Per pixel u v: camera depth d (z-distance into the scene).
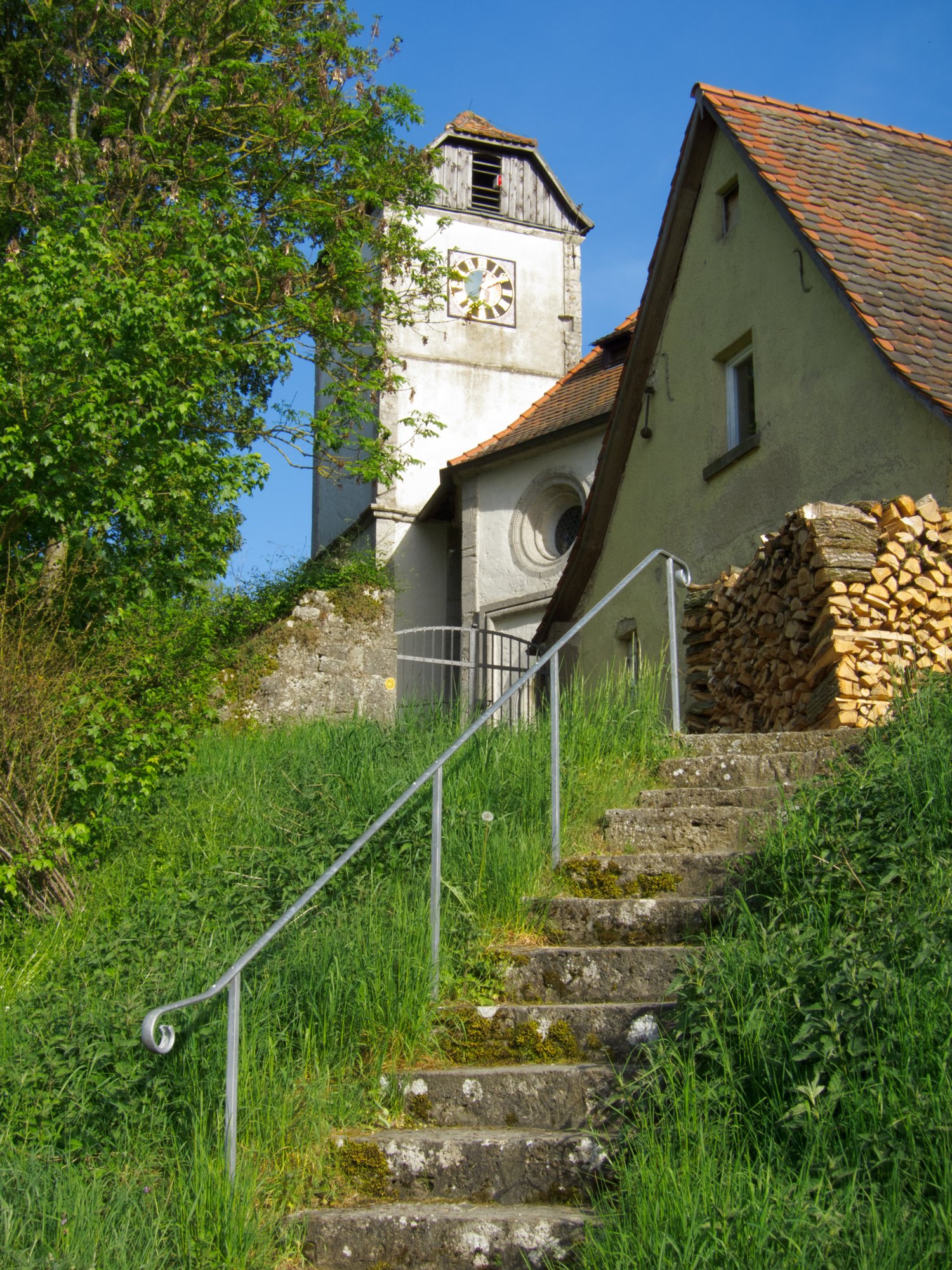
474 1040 5.09
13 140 14.34
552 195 27.50
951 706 6.25
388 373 18.09
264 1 15.16
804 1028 3.93
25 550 9.12
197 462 9.46
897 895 4.69
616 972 5.29
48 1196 4.25
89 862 8.02
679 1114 3.98
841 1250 3.26
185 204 13.30
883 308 9.87
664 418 13.77
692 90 13.03
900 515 8.16
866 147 12.77
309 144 15.70
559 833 6.37
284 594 17.08
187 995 5.16
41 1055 5.09
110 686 8.40
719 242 12.80
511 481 22.25
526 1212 4.19
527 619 21.52
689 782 7.01
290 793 8.17
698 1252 3.37
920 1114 3.57
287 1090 4.73
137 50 14.99
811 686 8.23
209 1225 4.09
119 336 8.88
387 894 6.11
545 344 26.70
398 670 18.12
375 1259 4.14
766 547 9.09
